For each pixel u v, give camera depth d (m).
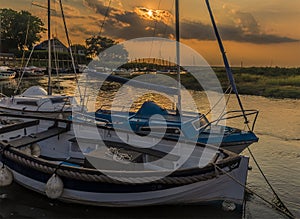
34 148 8.01
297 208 6.73
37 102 11.94
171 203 6.34
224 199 6.42
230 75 9.48
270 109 21.92
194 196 6.27
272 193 7.49
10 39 71.19
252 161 9.98
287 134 13.86
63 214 6.12
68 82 39.69
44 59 58.25
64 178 6.07
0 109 11.98
